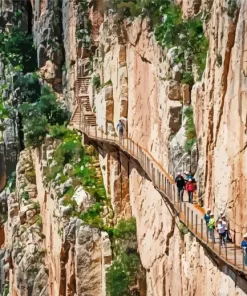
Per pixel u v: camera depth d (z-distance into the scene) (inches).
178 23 1598.2
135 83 1834.4
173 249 1477.6
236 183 1211.9
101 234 1841.8
